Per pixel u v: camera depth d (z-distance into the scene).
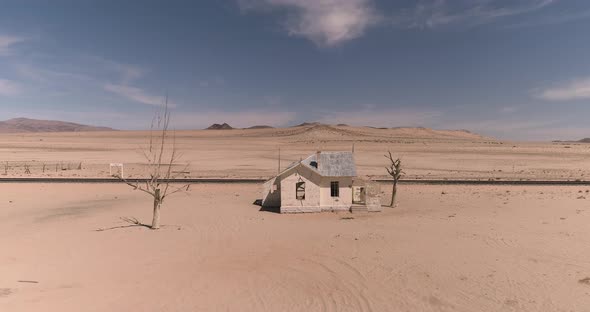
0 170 60.88
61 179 46.84
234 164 75.75
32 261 16.08
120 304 11.55
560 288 12.44
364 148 114.56
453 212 27.34
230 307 11.38
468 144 130.25
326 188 29.05
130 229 22.45
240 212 28.62
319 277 14.00
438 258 15.90
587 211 26.34
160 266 15.43
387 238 19.69
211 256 16.86
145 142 138.00
